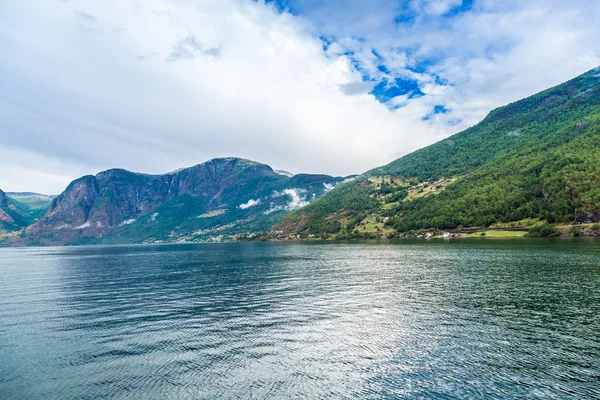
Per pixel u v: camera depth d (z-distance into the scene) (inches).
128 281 2765.7
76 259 6348.4
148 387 860.6
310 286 2231.8
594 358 961.5
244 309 1636.3
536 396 770.2
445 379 858.1
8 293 2295.8
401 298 1769.2
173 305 1774.1
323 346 1097.4
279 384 856.3
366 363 962.7
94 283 2691.9
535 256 3486.7
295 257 4884.4
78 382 898.1
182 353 1073.5
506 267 2802.7
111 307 1763.0
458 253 4291.3
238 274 3043.8
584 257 3233.3
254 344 1134.4
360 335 1194.0
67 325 1432.1
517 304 1578.5
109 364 1005.8
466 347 1059.9
